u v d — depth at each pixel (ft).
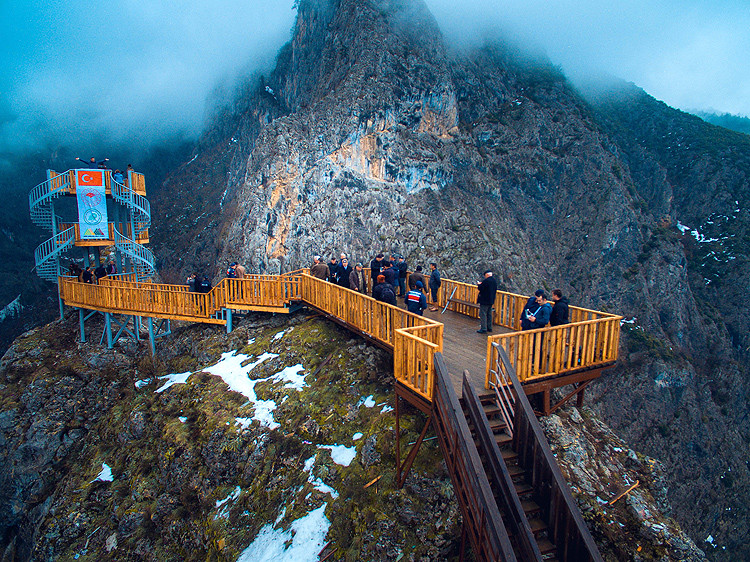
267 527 29.86
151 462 42.04
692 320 256.93
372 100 215.10
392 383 36.52
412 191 227.20
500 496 19.80
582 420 31.07
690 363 231.91
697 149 349.61
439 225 224.33
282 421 37.17
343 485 29.22
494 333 38.75
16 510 52.70
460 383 26.50
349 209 207.92
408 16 247.91
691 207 329.72
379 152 219.00
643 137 386.73
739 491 209.36
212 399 43.96
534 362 27.66
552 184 279.28
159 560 33.37
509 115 288.71
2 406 60.13
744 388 252.21
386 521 25.64
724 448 218.59
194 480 37.19
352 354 41.60
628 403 212.64
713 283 286.46
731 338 269.03
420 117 237.04
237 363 49.65
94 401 59.16
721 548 190.70
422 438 25.90
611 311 249.34
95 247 87.86
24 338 72.59
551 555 19.56
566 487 18.49
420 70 235.40
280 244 209.77
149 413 48.42
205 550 31.45
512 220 258.78
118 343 68.03
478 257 218.18
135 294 63.72
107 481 43.88
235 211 244.63
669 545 22.21
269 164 211.61
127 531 37.45
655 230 277.03
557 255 267.59
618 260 259.60
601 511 24.07
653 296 251.39
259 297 55.36
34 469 53.11
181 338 61.11
